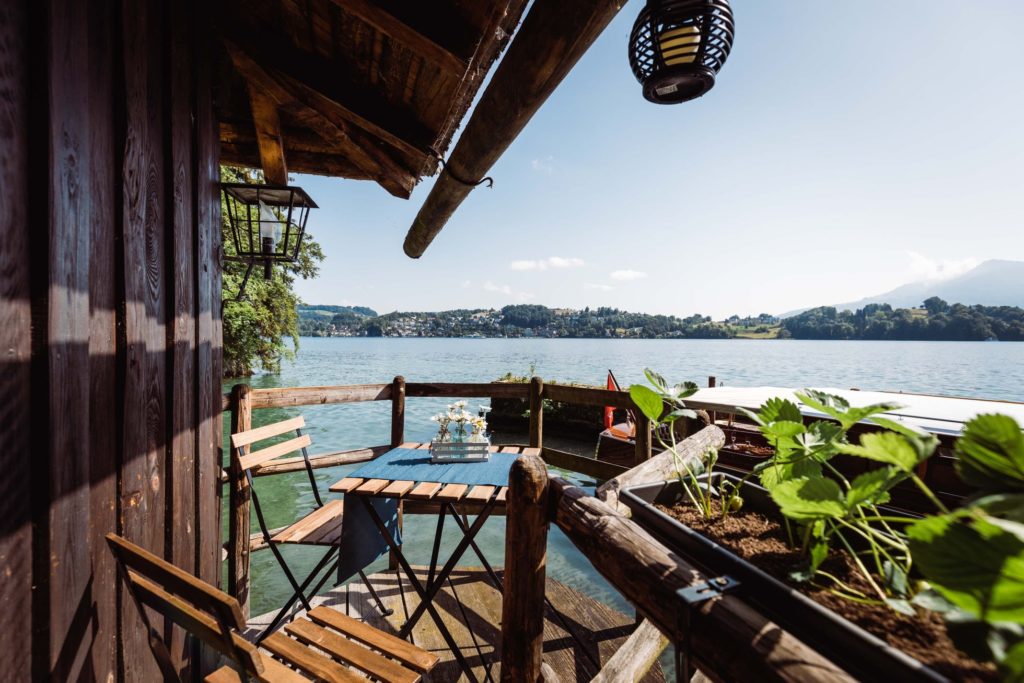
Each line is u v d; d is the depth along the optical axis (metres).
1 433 1.03
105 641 1.42
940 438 2.47
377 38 2.14
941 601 0.50
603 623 2.90
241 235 2.97
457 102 2.38
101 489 1.42
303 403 3.21
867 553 0.79
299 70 2.52
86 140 1.33
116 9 1.51
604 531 1.00
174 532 1.87
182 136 1.96
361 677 1.58
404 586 3.29
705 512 1.00
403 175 3.39
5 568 1.04
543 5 1.28
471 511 3.32
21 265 1.10
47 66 1.15
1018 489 0.52
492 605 3.08
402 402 3.66
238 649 1.07
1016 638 0.43
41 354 1.15
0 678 1.03
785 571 0.75
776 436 0.91
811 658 0.57
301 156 3.65
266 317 17.61
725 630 0.66
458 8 1.71
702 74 1.51
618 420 9.48
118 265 1.52
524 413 12.92
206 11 2.21
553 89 1.60
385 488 2.17
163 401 1.80
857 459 2.77
